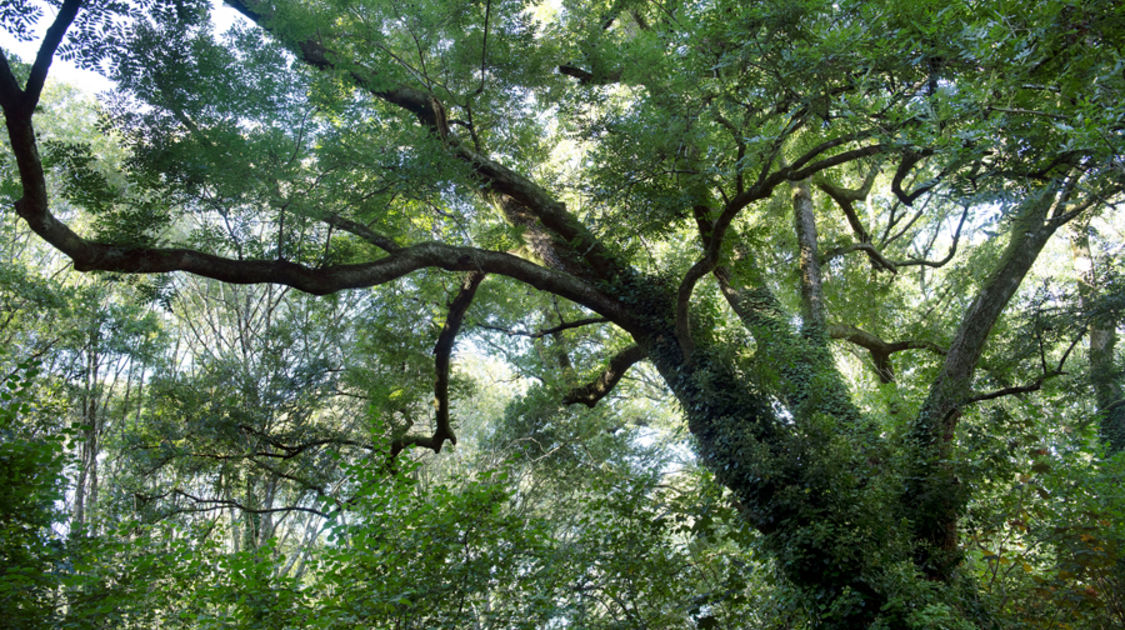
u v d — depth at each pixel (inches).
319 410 719.7
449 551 334.0
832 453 403.5
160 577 318.0
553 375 785.6
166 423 601.9
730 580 401.7
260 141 374.9
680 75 417.7
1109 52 306.2
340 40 519.8
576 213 565.0
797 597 385.7
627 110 479.2
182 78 367.9
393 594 311.4
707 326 509.7
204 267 388.5
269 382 676.7
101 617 292.4
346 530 322.3
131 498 577.0
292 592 299.4
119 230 365.1
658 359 513.7
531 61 543.8
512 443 820.6
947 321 663.8
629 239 532.1
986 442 407.2
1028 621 373.7
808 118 383.6
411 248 474.0
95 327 680.4
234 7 511.5
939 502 396.2
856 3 335.3
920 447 418.3
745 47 354.3
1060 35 309.0
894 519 397.1
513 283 691.4
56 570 280.4
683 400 487.5
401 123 466.9
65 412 639.1
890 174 735.7
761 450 416.8
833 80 364.2
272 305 835.4
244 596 291.7
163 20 367.9
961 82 308.5
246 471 644.1
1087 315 519.8
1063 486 394.9
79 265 351.6
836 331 572.1
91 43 321.7
